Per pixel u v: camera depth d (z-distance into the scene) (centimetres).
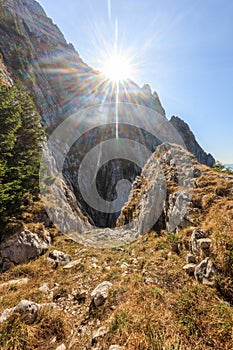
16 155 1133
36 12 7344
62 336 371
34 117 1432
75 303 495
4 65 2880
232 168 1394
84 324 398
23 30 4594
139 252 818
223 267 414
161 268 549
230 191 765
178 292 407
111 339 312
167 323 320
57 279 648
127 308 376
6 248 784
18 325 361
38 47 5191
